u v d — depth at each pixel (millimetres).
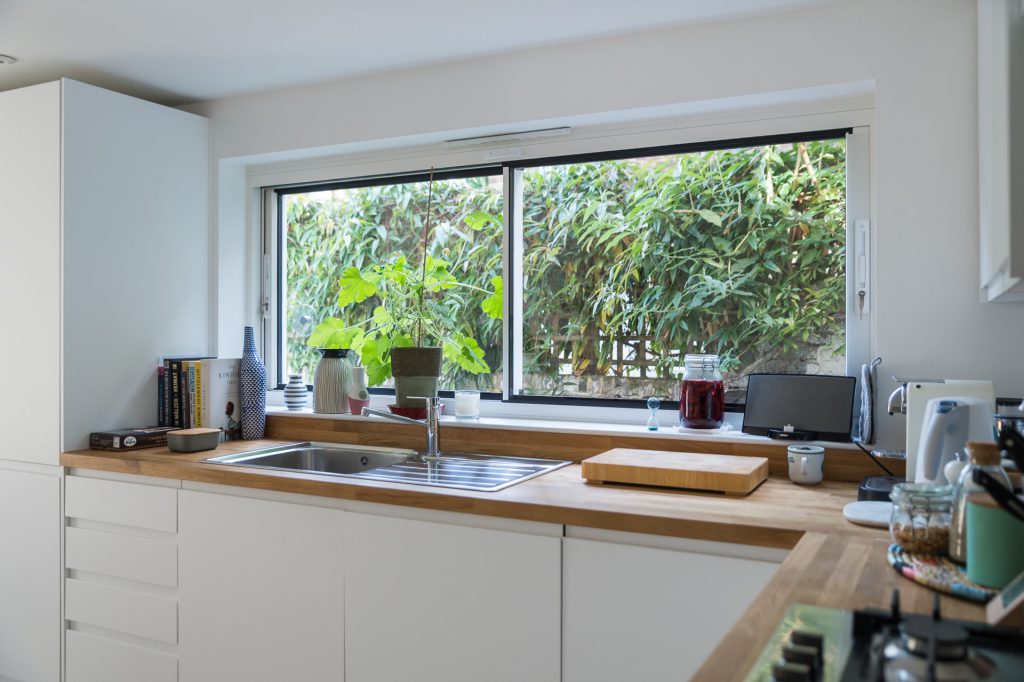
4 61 2850
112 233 2979
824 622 1083
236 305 3424
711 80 2475
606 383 2836
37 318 2881
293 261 3500
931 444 1625
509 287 2947
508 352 2951
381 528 2232
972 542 1259
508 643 2051
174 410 3127
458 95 2848
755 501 2033
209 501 2533
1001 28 1703
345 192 3373
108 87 3146
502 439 2744
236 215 3420
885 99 2256
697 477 2129
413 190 3230
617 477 2225
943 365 2199
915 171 2223
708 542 1848
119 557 2719
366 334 3244
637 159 2785
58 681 2861
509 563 2049
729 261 2656
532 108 2727
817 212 2537
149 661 2662
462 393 2904
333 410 3113
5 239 2959
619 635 1922
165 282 3182
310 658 2352
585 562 1958
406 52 2756
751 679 899
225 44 2691
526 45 2688
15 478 2955
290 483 2355
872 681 893
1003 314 2139
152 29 2566
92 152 2906
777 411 2453
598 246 2850
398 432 2941
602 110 2623
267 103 3217
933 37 2201
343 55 2789
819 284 2533
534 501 2031
